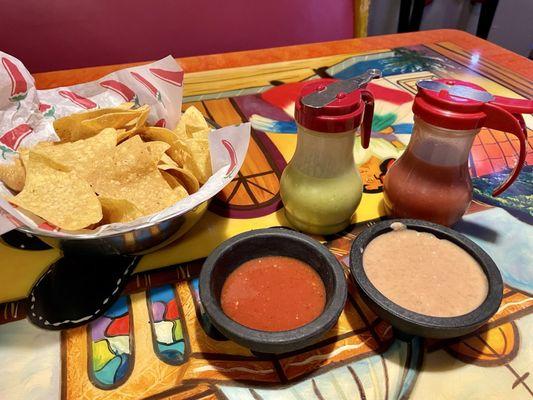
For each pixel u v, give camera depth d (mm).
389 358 475
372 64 1077
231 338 425
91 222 518
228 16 1432
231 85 982
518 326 506
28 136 706
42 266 573
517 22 2262
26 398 435
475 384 452
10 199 544
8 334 494
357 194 584
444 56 1119
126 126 708
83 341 489
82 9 1284
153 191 590
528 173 733
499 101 506
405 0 1957
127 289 547
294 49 1143
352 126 508
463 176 572
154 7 1351
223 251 491
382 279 482
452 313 449
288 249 521
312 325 422
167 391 445
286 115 883
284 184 601
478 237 615
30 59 1290
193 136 683
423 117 527
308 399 439
